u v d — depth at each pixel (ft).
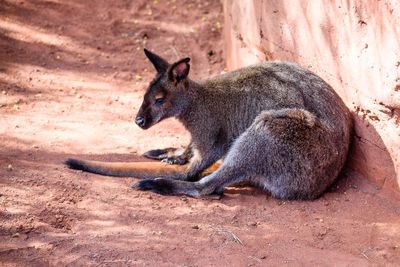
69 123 44.93
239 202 36.27
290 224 33.91
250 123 37.83
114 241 31.42
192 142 39.29
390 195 36.22
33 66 53.01
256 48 48.01
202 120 38.40
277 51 44.86
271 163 36.11
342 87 38.29
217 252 31.04
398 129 34.50
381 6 33.27
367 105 36.11
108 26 60.29
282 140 35.65
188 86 38.29
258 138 35.88
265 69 38.63
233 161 36.27
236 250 31.32
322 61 39.75
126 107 48.47
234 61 52.90
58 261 29.60
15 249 30.12
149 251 30.76
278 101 37.11
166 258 30.27
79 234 31.83
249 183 38.42
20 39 56.08
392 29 32.76
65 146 41.16
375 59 34.58
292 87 37.17
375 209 35.37
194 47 58.29
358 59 36.06
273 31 44.86
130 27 60.59
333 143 36.22
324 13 38.40
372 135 36.50
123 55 56.70
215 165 40.19
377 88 34.81
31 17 59.26
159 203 35.40
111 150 41.42
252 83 38.06
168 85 37.91
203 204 35.73
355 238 32.78
